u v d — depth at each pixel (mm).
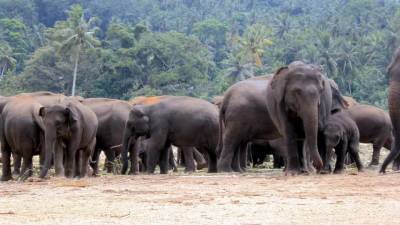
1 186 16703
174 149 39812
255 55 99812
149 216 11023
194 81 97188
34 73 97500
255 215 11070
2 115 21047
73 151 20297
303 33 108875
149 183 16859
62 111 19844
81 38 95062
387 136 26469
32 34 126875
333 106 21078
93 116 21938
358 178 16969
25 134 20172
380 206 11969
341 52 96812
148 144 23953
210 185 16000
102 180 18234
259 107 22438
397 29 106750
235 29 132250
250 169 24984
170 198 13391
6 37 120250
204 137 24031
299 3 155000
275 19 129000
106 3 152750
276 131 22547
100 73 97312
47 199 13570
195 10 147250
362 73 96188
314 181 16516
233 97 22781
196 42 101500
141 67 97312
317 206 12070
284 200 12930
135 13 151750
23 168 20406
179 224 10195
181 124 23875
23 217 11000
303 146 20125
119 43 102438
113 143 25703
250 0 158500
